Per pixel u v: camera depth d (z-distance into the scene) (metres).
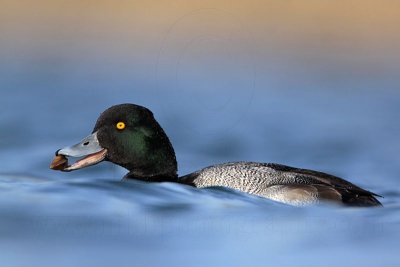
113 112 10.24
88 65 20.73
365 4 22.39
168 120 16.70
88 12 22.70
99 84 19.33
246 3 21.97
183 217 8.84
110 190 9.45
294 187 9.42
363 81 20.41
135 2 22.39
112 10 22.55
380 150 14.72
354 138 15.57
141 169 10.23
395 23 22.17
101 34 21.95
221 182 9.80
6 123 15.78
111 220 8.66
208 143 15.17
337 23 22.20
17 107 16.98
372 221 8.99
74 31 22.11
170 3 22.00
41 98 17.86
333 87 19.89
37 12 22.77
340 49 21.69
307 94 19.28
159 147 10.24
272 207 9.22
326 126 16.47
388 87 19.97
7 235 8.16
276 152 14.65
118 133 10.19
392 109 17.98
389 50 21.70
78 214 8.73
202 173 10.03
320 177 9.77
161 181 10.20
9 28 22.11
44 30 22.03
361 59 21.39
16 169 12.68
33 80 19.44
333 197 9.30
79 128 15.73
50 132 15.38
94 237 8.25
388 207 9.48
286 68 20.97
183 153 14.48
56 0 22.88
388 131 16.12
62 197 9.18
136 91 18.92
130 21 22.28
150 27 21.88
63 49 21.45
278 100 18.64
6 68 20.23
